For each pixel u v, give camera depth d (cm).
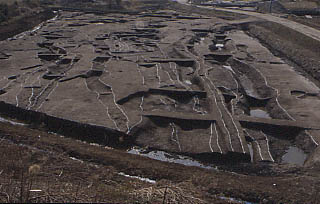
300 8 6600
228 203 1408
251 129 2128
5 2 6306
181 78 3086
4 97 2430
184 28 5078
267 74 3133
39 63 3266
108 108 2294
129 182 1509
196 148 1914
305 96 2683
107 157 1758
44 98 2439
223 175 1658
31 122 2211
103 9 7081
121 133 1994
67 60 3366
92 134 2045
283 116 2305
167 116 2191
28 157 1653
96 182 1452
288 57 3884
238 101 2544
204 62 3425
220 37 4803
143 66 3300
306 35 4306
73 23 5294
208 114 2250
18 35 4662
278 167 1759
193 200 1248
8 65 3170
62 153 1783
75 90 2597
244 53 3888
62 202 1090
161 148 1933
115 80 2828
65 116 2167
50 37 4328
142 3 7906
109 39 4322
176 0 8862
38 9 6556
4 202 1023
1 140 1870
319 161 1766
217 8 7181
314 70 3303
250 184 1563
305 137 2022
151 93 2619
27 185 1220
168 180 1572
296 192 1498
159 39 4444
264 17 5850
